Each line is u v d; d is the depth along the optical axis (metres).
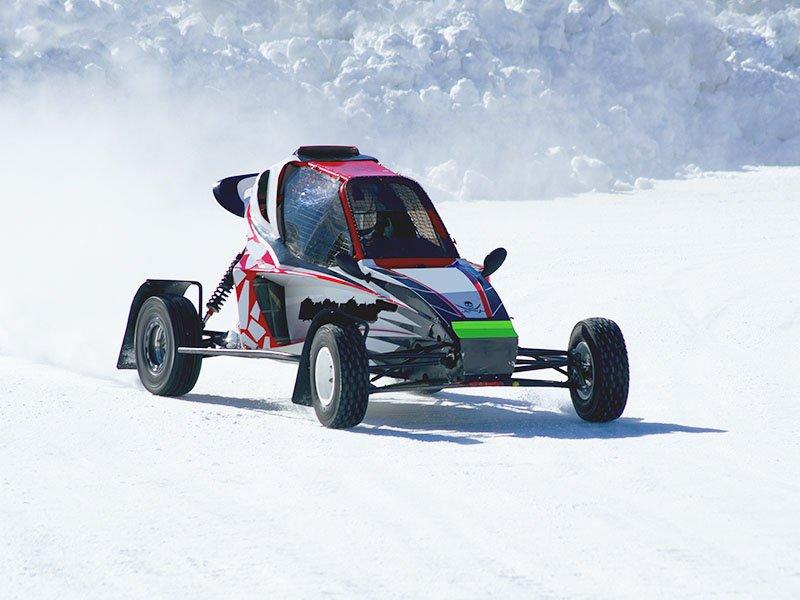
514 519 15.36
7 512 15.54
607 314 36.72
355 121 67.00
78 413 22.06
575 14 80.06
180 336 24.73
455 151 66.94
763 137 80.75
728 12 91.88
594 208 61.44
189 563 13.55
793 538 14.59
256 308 24.86
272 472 17.78
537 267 45.16
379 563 13.58
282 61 70.88
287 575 13.16
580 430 21.66
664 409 24.20
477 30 74.56
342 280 22.77
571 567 13.47
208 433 20.59
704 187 69.44
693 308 37.81
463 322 21.12
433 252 23.11
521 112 71.06
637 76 78.62
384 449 19.47
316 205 24.02
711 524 15.21
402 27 76.31
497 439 20.53
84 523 15.07
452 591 12.67
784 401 25.02
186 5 72.62
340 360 20.72
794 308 37.81
